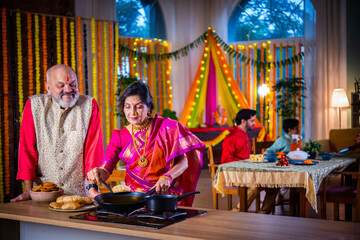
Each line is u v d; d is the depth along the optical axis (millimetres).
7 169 5730
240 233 1409
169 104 8844
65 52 6336
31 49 5961
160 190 1904
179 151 2137
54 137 2480
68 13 6664
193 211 1746
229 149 4355
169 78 8930
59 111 2486
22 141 2475
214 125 8641
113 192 1861
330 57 8578
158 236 1414
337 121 8578
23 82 6094
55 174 2475
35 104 2490
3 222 1856
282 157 3645
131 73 8320
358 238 1344
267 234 1394
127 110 2084
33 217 1720
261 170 3473
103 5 7434
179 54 9023
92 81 6914
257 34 9328
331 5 8586
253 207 4949
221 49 9211
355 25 8438
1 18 5730
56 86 2402
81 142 2510
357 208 3582
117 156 2225
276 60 9086
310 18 8758
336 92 8273
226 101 8922
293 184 3330
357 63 8430
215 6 9172
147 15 9031
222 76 8914
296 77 8836
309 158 4301
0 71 5805
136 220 1595
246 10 9383
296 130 4602
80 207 1854
